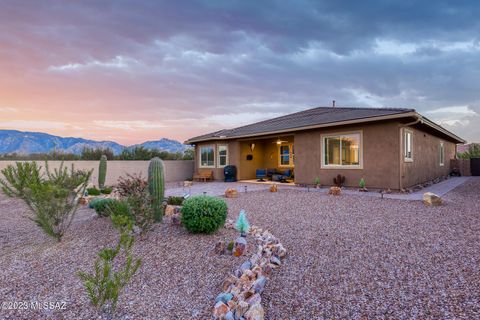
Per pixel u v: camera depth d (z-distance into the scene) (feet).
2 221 22.21
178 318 8.20
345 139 38.63
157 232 15.57
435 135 51.98
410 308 8.78
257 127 57.00
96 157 62.54
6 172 14.53
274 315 8.65
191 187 46.16
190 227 14.99
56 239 15.16
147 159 67.97
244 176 56.34
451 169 67.26
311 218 21.29
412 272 11.37
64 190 14.56
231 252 12.81
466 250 13.69
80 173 16.70
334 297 9.62
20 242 15.58
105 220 18.61
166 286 10.01
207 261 12.00
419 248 14.17
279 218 21.39
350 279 10.93
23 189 14.33
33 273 11.07
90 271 11.06
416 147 39.86
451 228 17.72
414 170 38.70
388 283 10.49
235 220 19.85
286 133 45.52
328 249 14.34
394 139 33.91
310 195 33.27
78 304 8.79
